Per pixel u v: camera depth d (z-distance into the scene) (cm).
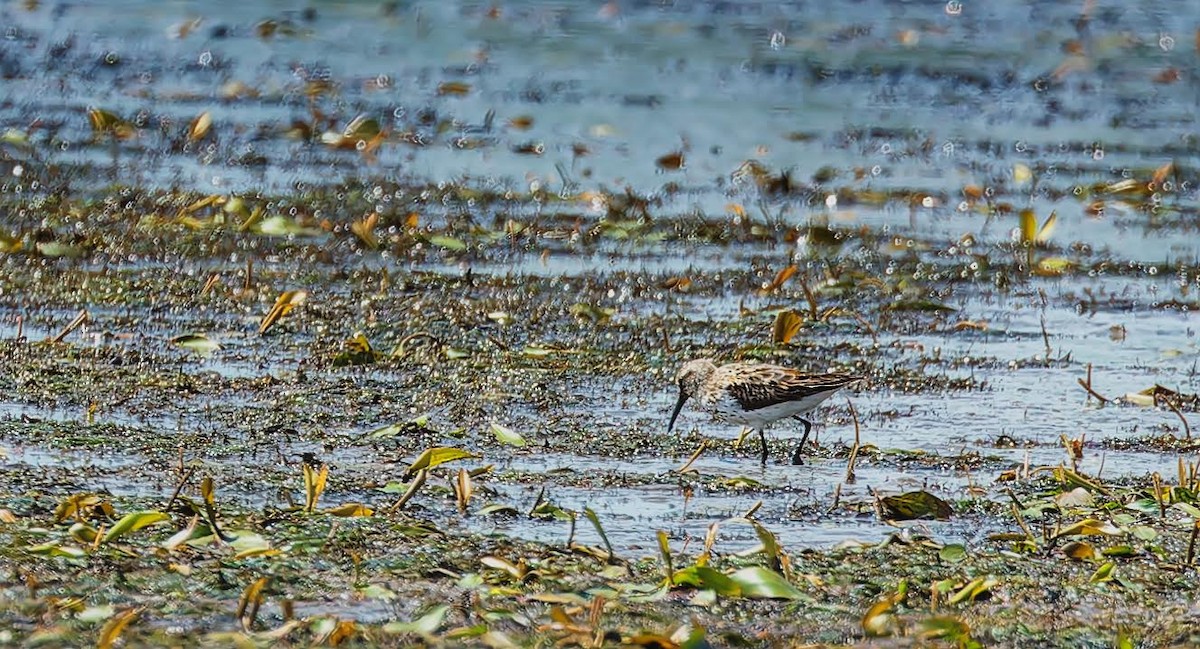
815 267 1967
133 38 3145
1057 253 2053
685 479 1255
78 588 955
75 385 1432
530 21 3372
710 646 916
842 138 2611
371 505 1153
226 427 1334
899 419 1452
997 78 3016
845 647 941
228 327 1652
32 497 1118
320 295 1783
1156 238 2139
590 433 1371
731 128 2662
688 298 1844
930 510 1180
